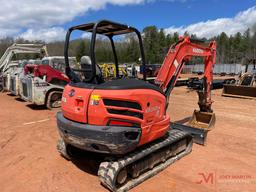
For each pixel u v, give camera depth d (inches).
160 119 175.2
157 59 2957.7
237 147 232.8
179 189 156.8
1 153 213.3
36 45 610.9
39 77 385.7
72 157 197.8
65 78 405.7
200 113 290.0
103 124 146.3
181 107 426.9
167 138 189.2
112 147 142.6
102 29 177.2
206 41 268.1
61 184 160.7
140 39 185.3
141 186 159.0
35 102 384.5
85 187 156.9
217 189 158.4
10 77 515.5
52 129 285.4
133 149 155.0
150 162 173.6
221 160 202.2
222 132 278.4
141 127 156.3
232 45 3240.7
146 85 163.9
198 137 237.5
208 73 275.7
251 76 571.8
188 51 241.3
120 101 147.2
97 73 164.1
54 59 430.0
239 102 485.7
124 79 162.6
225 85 569.0
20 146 229.9
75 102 155.9
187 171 181.5
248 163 198.1
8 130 280.4
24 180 166.7
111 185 143.6
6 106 422.0
